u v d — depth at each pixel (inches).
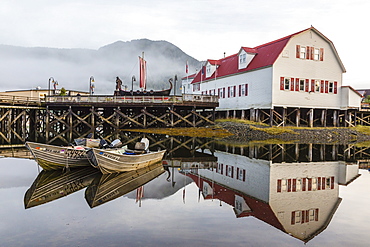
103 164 547.5
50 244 276.2
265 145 1075.3
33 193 441.4
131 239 287.3
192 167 674.2
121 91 1483.8
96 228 313.3
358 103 1491.1
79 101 1348.4
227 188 493.4
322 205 406.9
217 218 348.2
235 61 1713.8
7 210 366.6
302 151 954.1
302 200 429.4
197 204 402.3
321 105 1443.2
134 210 372.8
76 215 351.9
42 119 1598.2
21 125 1608.0
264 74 1387.8
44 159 572.7
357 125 1551.4
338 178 579.8
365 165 729.0
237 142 1149.1
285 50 1359.5
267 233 307.4
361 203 418.0
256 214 365.4
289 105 1376.7
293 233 308.7
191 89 2265.0
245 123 1424.7
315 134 1327.5
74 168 610.9
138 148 669.3
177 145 1046.4
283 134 1294.3
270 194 460.4
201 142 1130.7
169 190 473.4
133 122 1464.1
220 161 755.4
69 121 1357.0
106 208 378.9
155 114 1662.2
